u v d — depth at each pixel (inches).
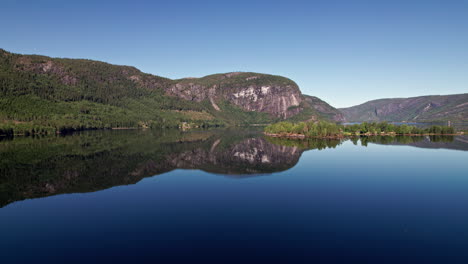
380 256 1214.3
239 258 1206.9
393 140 6633.9
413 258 1194.6
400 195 2139.5
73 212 1788.9
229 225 1566.2
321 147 5349.4
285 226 1546.5
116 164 3474.4
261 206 1894.7
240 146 5585.6
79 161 3629.4
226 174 2974.9
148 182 2605.8
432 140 6579.7
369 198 2066.9
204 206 1898.4
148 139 6875.0
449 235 1417.3
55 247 1311.5
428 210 1800.0
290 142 6392.7
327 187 2397.9
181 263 1168.8
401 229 1494.8
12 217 1702.8
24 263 1171.3
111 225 1572.3
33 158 3816.4
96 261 1186.6
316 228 1517.0
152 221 1630.2
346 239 1379.2
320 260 1185.4
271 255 1229.7
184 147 5319.9
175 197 2116.1
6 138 6697.8
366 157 4082.2
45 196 2146.9
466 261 1166.3
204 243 1348.4
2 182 2566.4
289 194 2182.6
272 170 3198.8
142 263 1169.4
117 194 2202.3
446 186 2406.5
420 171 3061.0
